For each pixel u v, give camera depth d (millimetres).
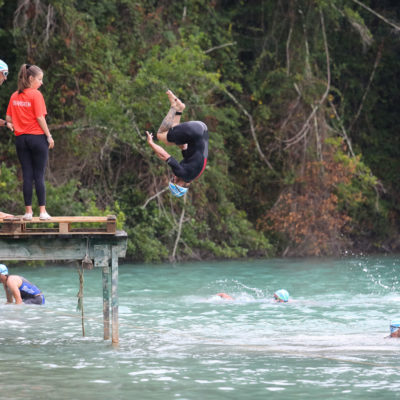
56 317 46688
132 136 81125
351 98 109938
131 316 47562
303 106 96438
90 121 81000
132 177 87000
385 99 111875
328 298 55812
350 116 109188
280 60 101500
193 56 88250
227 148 98625
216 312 49250
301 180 94188
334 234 95312
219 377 31141
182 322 45406
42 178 36219
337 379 30859
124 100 82125
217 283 65125
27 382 30266
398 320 43031
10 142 82812
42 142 35969
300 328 43469
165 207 86562
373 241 102188
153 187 86188
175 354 36000
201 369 32656
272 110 98125
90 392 28656
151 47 91375
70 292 58125
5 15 85938
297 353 36188
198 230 89188
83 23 83875
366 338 40250
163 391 28797
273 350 36969
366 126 110250
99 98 83062
